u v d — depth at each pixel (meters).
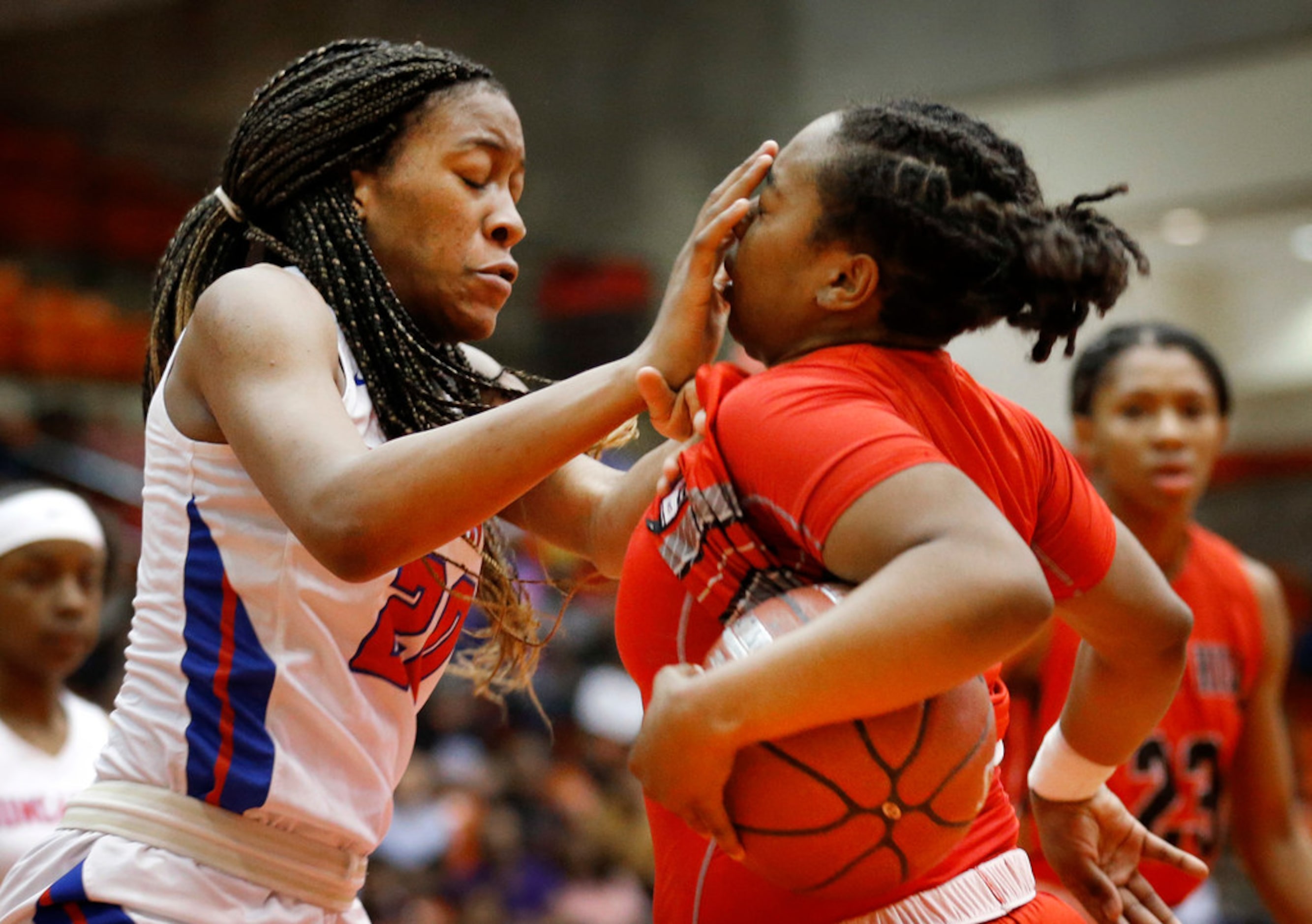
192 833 2.22
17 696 4.30
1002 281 1.81
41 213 16.52
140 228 17.09
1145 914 2.35
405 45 2.56
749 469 1.75
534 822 9.69
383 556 1.97
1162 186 13.35
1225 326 16.23
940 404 1.85
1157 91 13.32
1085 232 1.83
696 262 1.99
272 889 2.25
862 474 1.62
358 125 2.44
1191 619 2.16
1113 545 2.07
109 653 8.96
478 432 1.99
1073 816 2.34
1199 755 3.92
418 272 2.49
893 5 14.22
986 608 1.52
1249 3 12.90
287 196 2.47
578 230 15.55
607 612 13.44
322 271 2.41
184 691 2.26
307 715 2.27
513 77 14.93
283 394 2.11
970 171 1.82
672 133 15.03
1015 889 1.99
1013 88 13.82
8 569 4.26
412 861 8.77
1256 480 18.22
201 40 16.11
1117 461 4.03
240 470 2.28
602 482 2.72
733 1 14.74
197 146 16.47
